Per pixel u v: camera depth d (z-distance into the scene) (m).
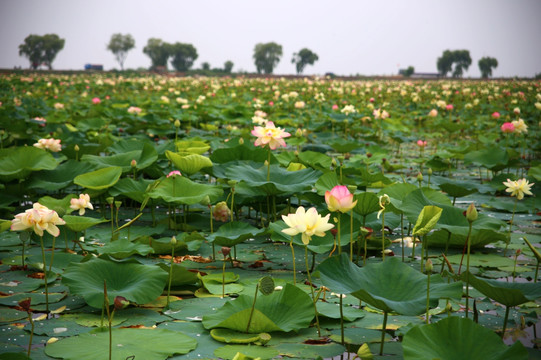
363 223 3.78
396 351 2.46
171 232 4.70
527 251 4.27
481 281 2.40
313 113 16.61
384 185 5.62
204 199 4.08
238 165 5.32
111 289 2.96
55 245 4.13
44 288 3.31
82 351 2.34
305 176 4.79
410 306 2.28
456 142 12.29
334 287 2.45
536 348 2.54
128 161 5.74
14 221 2.81
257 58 87.88
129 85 29.53
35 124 9.73
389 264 2.65
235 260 3.93
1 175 5.19
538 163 8.35
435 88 29.95
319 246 3.50
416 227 2.62
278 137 4.43
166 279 3.02
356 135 11.74
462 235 3.90
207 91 24.83
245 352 2.38
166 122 11.07
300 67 87.31
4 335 2.59
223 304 3.05
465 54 83.69
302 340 2.57
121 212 5.38
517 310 3.04
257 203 5.01
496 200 5.76
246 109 14.84
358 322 2.82
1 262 3.74
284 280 3.40
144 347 2.39
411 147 11.49
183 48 84.75
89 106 16.03
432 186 6.72
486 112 18.48
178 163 5.16
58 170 5.54
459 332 2.11
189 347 2.42
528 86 29.58
